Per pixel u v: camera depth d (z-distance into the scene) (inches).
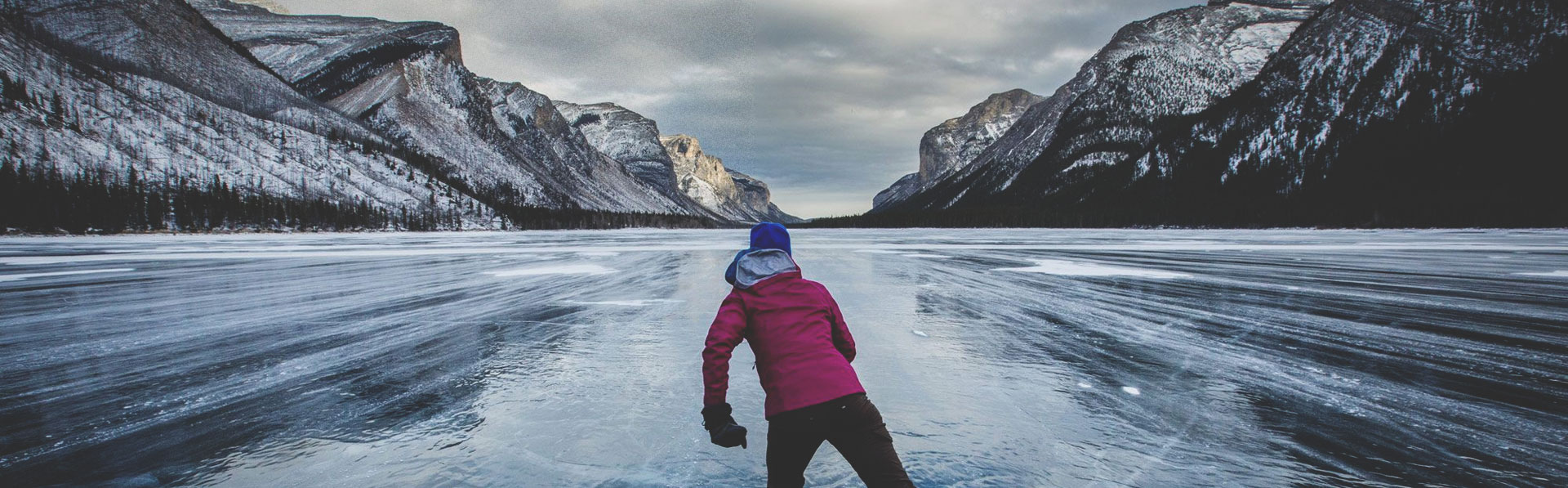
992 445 135.0
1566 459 127.1
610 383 189.2
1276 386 185.8
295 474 120.6
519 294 438.6
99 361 223.6
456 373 203.9
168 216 3373.5
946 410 159.9
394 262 807.1
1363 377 196.9
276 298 422.0
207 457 129.6
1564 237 1792.6
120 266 746.2
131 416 158.2
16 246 1502.2
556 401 169.5
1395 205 4163.4
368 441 139.3
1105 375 198.8
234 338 268.1
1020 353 232.7
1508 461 125.8
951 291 449.7
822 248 1250.6
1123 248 1167.0
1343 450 131.9
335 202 5152.6
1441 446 134.1
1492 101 4943.4
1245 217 4564.5
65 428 148.6
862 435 88.7
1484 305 369.1
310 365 215.8
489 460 127.0
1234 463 124.9
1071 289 458.6
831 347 94.5
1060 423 150.3
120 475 120.1
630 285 502.3
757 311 97.2
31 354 236.8
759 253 104.0
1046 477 118.0
